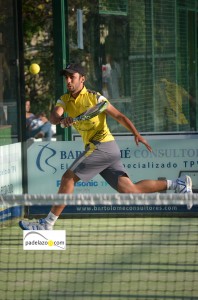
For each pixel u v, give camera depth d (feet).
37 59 117.91
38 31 117.91
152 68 89.30
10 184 83.05
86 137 69.87
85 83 89.30
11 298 52.24
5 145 82.38
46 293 53.52
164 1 88.89
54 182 85.51
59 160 85.30
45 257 64.90
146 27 88.99
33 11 117.80
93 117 68.13
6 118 83.46
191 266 61.11
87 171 69.82
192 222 82.23
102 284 55.83
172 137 89.15
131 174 85.66
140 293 53.01
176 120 89.30
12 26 83.61
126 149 85.46
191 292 53.01
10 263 62.75
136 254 65.98
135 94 89.40
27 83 117.60
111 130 87.45
